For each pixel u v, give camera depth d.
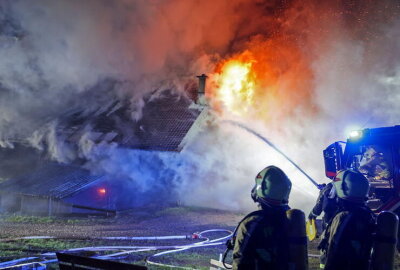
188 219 19.39
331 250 3.65
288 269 3.24
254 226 3.31
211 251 12.14
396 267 8.43
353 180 3.77
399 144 9.44
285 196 3.39
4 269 8.01
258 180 3.48
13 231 15.45
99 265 5.20
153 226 17.53
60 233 15.29
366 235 3.61
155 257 11.00
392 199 9.33
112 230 16.38
